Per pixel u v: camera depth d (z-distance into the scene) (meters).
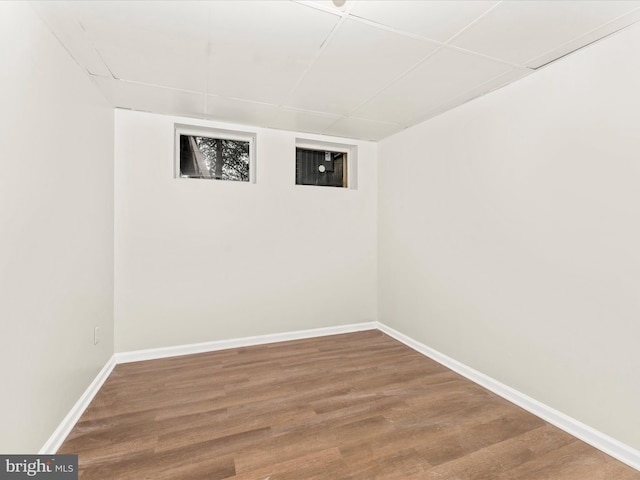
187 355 2.97
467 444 1.74
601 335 1.73
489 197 2.40
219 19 1.62
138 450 1.66
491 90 2.39
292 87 2.40
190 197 3.00
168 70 2.13
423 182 3.09
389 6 1.52
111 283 2.66
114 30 1.68
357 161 3.75
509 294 2.24
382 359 2.91
